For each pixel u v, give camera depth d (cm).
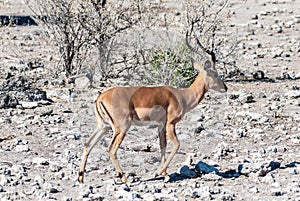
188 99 3036
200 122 3747
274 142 3672
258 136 3741
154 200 2770
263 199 2830
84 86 4578
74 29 5200
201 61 3334
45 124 3947
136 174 3134
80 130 3756
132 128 3488
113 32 4956
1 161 3275
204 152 3459
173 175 3120
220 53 5431
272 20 8469
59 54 5294
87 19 5103
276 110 4347
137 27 4894
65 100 4506
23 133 3738
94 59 4794
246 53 6412
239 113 4197
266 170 3134
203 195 2834
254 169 3131
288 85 5128
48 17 5266
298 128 3944
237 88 4975
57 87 4866
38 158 3275
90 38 5091
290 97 4719
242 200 2820
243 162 3303
